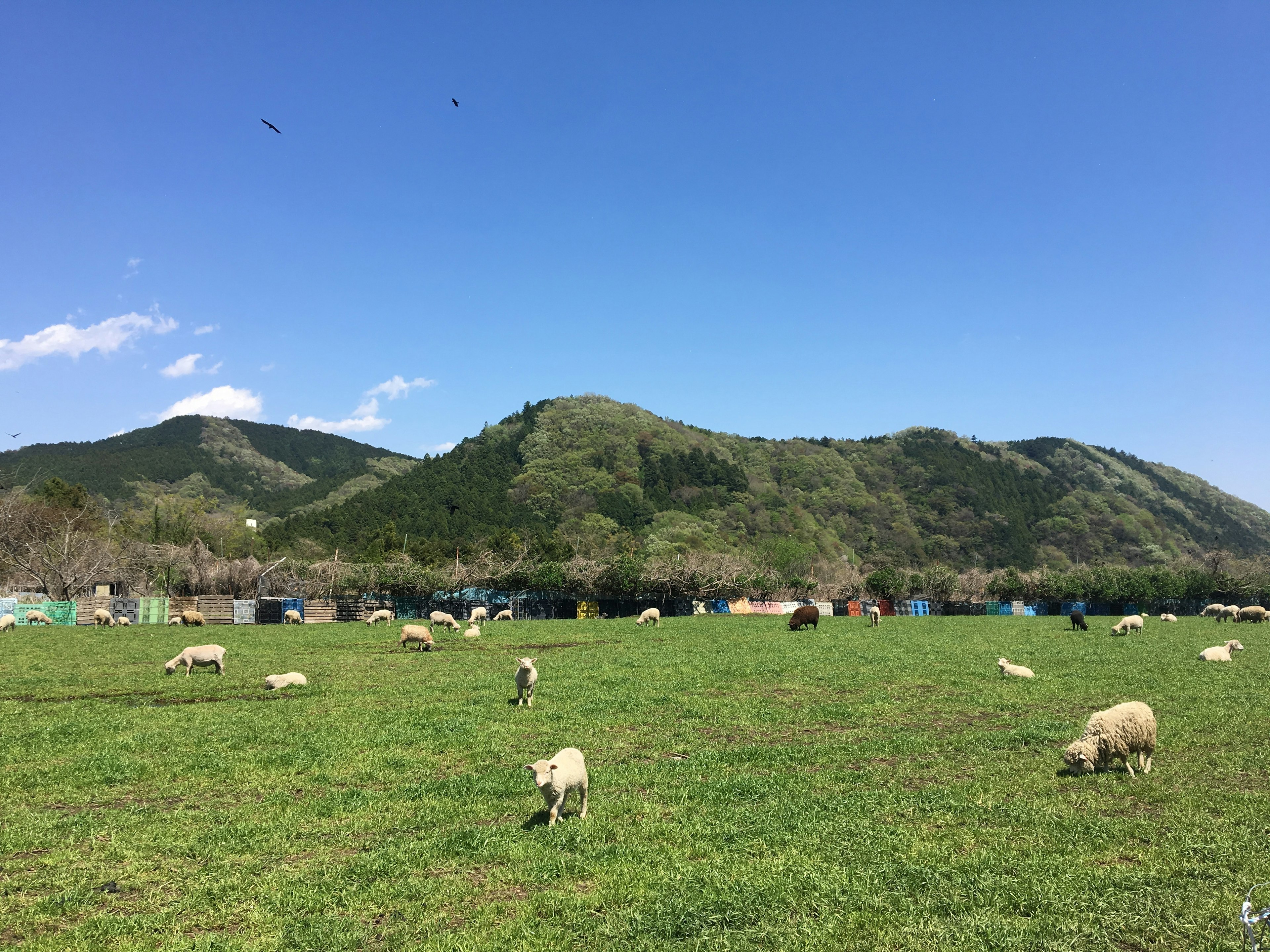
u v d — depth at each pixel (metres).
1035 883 7.15
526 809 10.17
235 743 13.86
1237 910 6.45
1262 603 73.94
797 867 7.72
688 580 61.97
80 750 13.49
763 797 10.47
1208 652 25.92
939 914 6.66
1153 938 6.14
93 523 74.44
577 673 23.03
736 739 14.33
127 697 19.25
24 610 47.84
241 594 59.69
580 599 59.62
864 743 13.67
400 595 57.03
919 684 21.00
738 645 33.12
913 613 70.94
